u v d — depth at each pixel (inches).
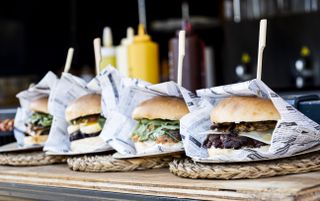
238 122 46.1
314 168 43.7
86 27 182.2
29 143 66.8
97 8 181.0
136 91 55.9
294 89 151.4
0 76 180.4
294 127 43.2
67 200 48.9
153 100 54.1
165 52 175.2
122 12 180.5
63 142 62.9
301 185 37.4
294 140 43.9
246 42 165.9
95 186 47.9
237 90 46.5
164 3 177.3
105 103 56.2
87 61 182.9
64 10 181.0
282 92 150.3
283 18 159.6
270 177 42.3
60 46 182.5
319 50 154.7
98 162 52.3
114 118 56.0
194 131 49.4
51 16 182.1
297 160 44.1
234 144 46.1
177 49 80.0
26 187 53.4
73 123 60.2
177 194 41.7
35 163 61.4
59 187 50.6
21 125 69.2
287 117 43.1
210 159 45.1
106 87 56.9
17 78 183.8
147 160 52.2
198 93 50.4
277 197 36.0
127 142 55.4
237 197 37.9
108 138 55.0
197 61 78.7
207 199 39.7
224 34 168.9
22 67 181.0
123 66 84.3
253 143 45.8
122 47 84.3
